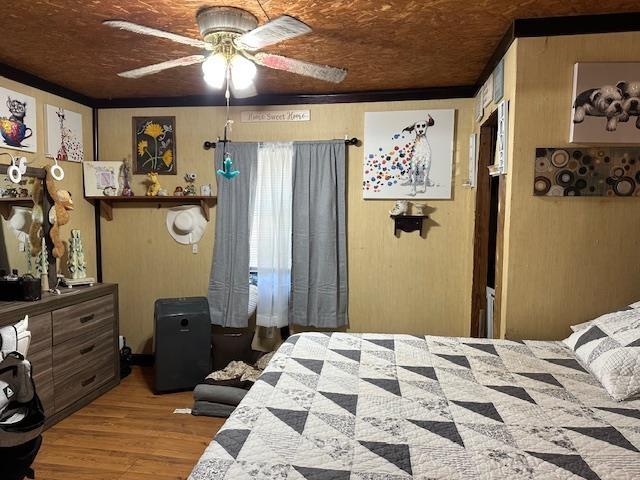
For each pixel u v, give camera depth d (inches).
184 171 154.6
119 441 108.6
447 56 110.0
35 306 106.5
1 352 70.5
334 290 145.7
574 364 79.4
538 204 92.0
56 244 126.5
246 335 147.0
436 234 143.6
